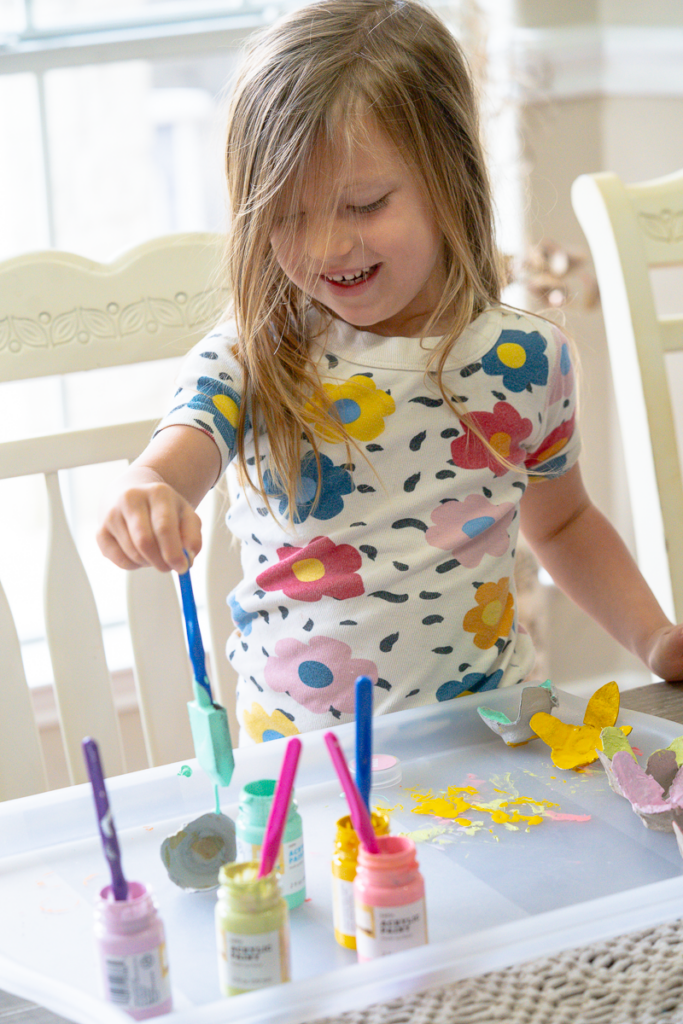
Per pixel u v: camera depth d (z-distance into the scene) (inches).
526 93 75.9
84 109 82.0
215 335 36.0
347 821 21.3
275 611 36.1
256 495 36.5
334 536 35.3
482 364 36.2
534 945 19.4
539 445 38.6
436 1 71.2
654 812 24.8
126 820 26.4
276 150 31.8
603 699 30.2
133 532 24.4
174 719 40.8
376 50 32.7
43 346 39.2
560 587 42.6
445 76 34.5
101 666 39.4
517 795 27.3
